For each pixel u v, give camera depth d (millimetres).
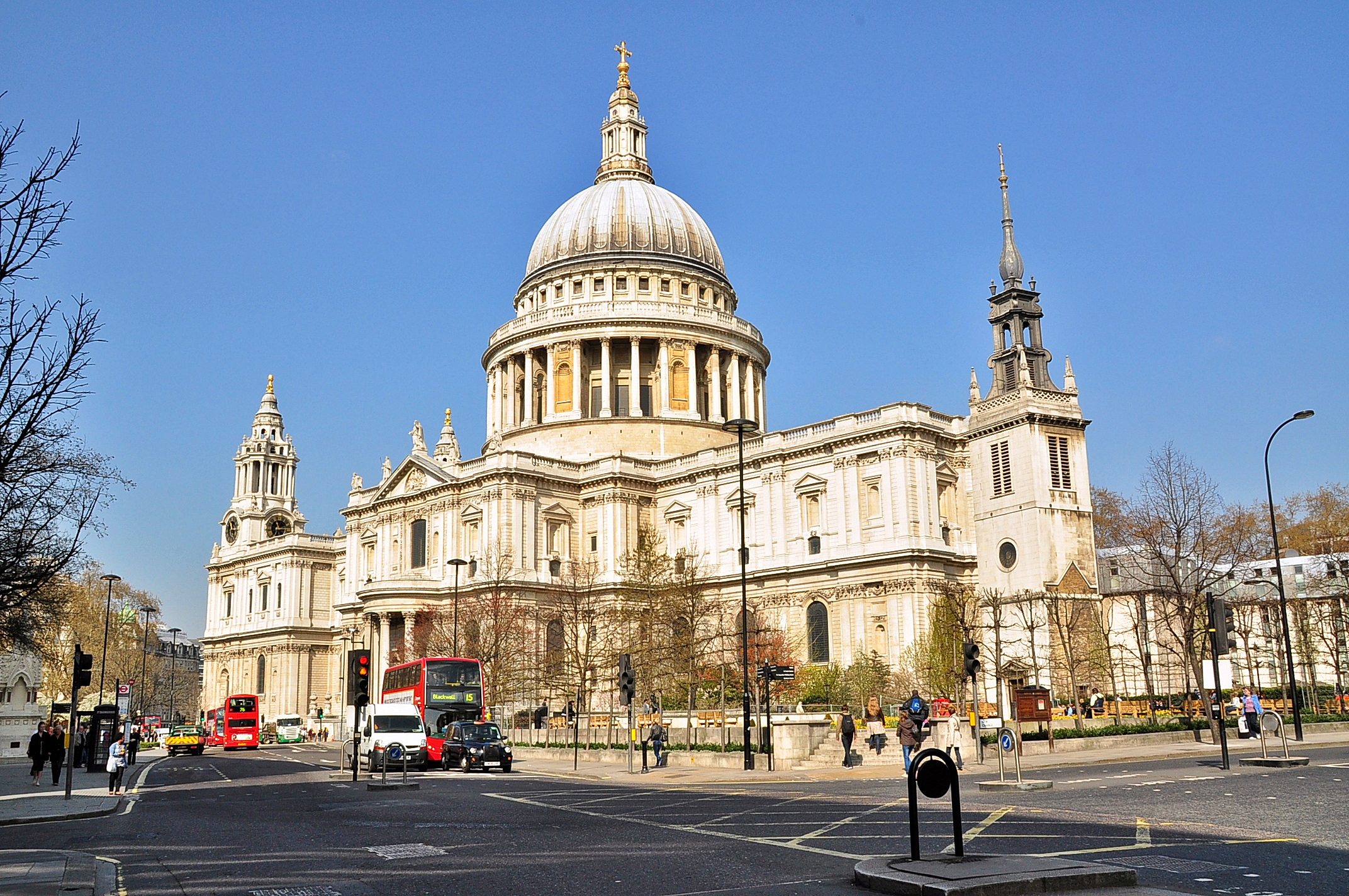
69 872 23375
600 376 132875
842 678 87750
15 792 50969
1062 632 83625
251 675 158875
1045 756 56812
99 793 49844
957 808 20219
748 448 110875
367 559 133500
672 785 47594
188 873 23234
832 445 101875
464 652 99625
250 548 165750
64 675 136250
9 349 23281
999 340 98500
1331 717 75875
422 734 67250
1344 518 123938
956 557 96438
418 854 25312
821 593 100438
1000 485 92125
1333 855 21344
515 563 112188
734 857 23594
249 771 68250
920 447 96875
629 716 58844
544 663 103062
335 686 153500
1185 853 21859
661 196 143875
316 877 22125
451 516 118875
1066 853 22359
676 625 92312
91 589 139125
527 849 25859
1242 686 101125
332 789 49594
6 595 27828
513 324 137250
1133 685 95125
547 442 129625
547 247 142500
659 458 122000
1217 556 81312
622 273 136875
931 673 83000
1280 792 33906
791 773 53531
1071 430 92000
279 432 179750
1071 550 88750
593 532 118500
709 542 112812
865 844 25031
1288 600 101875
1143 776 42094
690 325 132500
